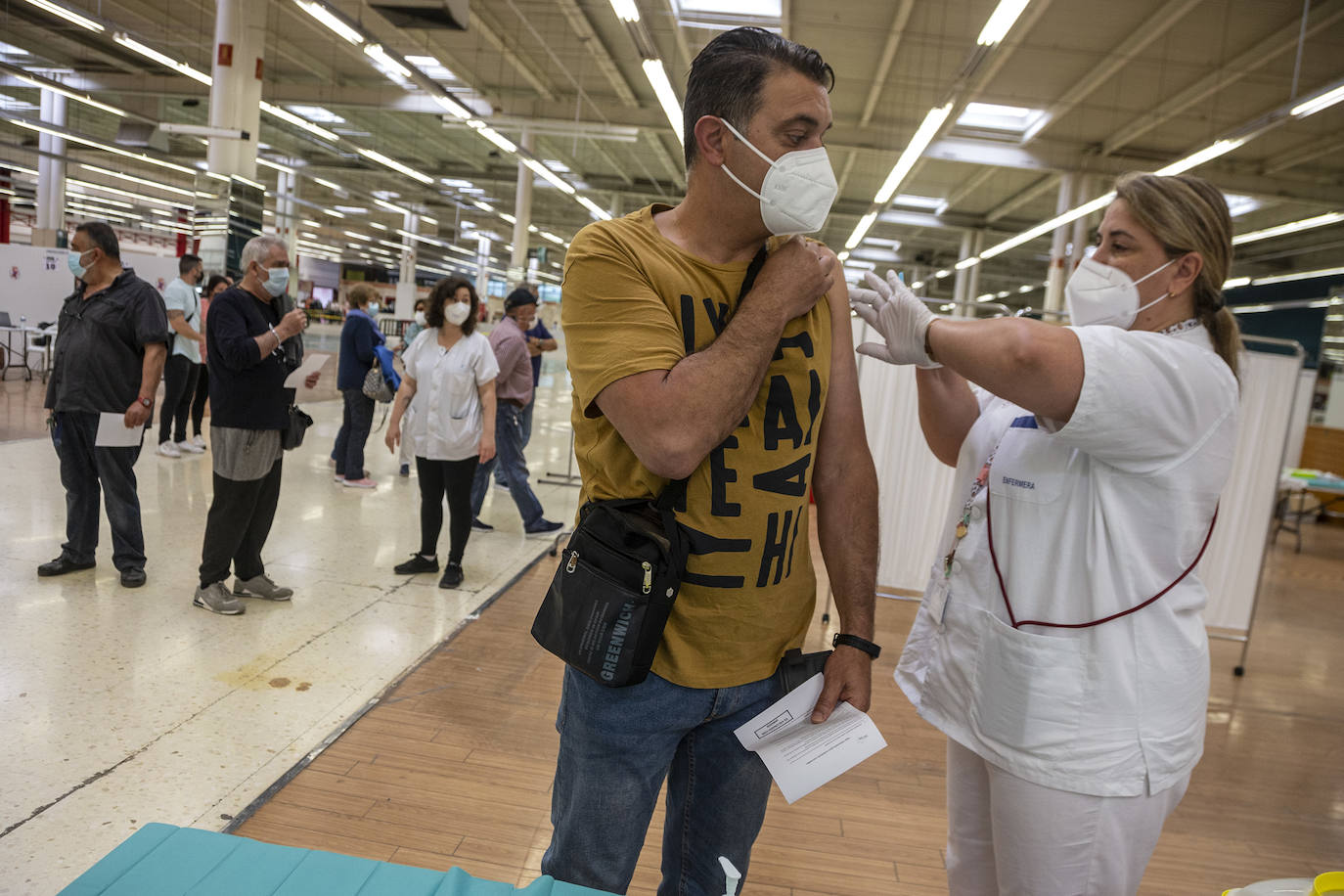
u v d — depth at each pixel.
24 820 2.02
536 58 15.18
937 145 15.26
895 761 2.87
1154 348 1.09
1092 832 1.17
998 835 1.23
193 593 3.67
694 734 1.19
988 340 1.11
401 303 21.20
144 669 2.90
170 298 6.53
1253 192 15.09
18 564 3.81
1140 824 1.18
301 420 3.55
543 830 2.21
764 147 0.99
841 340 1.22
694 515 1.04
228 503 3.40
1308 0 8.70
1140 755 1.15
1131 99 12.84
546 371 17.52
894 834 2.40
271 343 3.25
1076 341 1.08
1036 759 1.16
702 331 1.04
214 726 2.57
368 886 0.92
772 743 1.12
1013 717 1.18
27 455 6.13
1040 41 11.02
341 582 4.04
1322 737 3.44
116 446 3.59
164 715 2.60
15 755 2.29
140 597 3.57
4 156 19.89
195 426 7.31
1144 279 1.20
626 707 1.08
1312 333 21.94
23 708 2.55
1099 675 1.15
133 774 2.26
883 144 15.59
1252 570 4.11
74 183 21.88
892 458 4.37
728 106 1.00
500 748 2.61
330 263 33.47
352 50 14.80
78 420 3.66
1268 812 2.77
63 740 2.39
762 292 0.99
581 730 1.11
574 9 11.84
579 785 1.13
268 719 2.65
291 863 0.95
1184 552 1.16
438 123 19.58
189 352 6.65
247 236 10.28
